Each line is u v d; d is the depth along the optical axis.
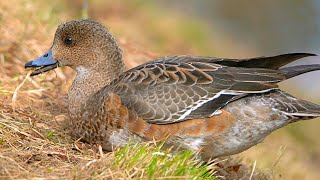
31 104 11.84
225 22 31.30
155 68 10.45
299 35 31.30
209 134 10.10
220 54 22.73
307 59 22.98
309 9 32.81
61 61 11.12
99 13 21.58
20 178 8.98
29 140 10.29
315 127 18.27
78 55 10.98
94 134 10.52
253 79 10.16
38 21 14.98
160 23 22.98
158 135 10.12
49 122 11.29
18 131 10.37
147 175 9.23
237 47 26.55
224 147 10.28
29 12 15.41
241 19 31.98
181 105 10.08
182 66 10.42
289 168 14.55
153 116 10.07
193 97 10.10
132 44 17.28
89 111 10.56
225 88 10.11
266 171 12.42
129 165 9.38
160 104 10.10
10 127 10.42
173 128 10.09
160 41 21.14
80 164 9.51
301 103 10.33
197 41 23.02
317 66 10.30
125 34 19.12
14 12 15.21
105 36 10.99
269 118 10.19
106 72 10.98
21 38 14.09
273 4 32.94
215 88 10.12
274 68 10.47
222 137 10.16
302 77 21.20
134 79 10.40
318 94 18.88
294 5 32.94
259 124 10.19
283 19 32.31
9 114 11.03
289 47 30.53
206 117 10.05
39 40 14.53
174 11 26.95
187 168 9.49
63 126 11.25
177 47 20.88
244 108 10.10
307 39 31.11
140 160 9.45
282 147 15.01
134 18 22.41
